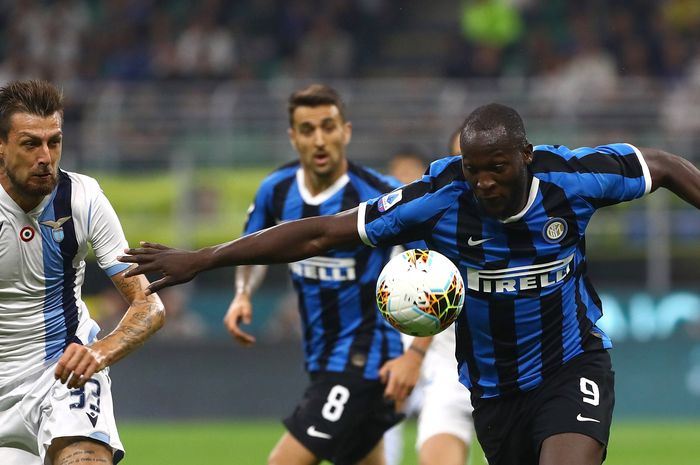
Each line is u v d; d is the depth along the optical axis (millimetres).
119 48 77875
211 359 57062
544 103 59531
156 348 57312
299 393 56750
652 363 56500
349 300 26891
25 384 21031
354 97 60312
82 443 20156
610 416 19516
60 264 20750
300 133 27188
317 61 76500
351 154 57125
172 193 57469
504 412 20266
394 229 19047
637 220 56375
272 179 28359
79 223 20609
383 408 27000
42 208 20281
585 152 19250
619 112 58688
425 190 19062
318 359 27266
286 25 78250
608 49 72688
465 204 18969
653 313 56406
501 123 17656
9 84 19469
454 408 26094
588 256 56938
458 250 19312
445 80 70875
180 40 77125
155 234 57156
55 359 21141
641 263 56562
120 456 20906
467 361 20422
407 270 18734
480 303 19656
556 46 73875
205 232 57125
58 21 79562
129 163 58031
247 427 54312
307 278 27125
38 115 19188
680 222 56156
